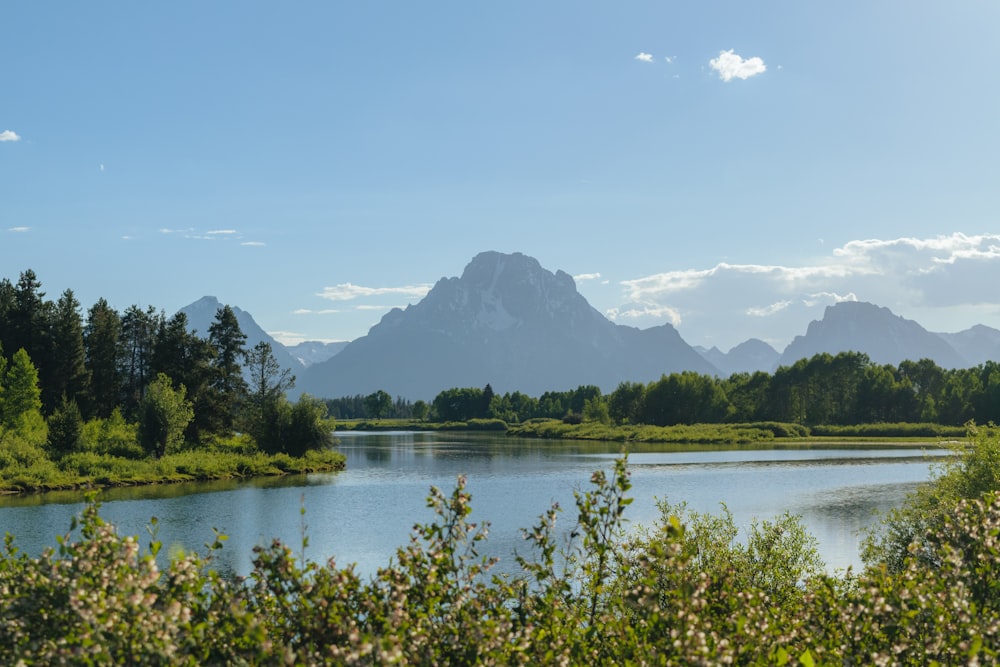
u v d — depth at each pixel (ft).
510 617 22.00
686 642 18.17
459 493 23.29
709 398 517.55
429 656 18.06
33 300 294.46
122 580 17.31
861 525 137.59
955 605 20.54
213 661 17.92
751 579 40.37
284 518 151.23
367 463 286.66
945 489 82.84
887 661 19.06
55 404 283.59
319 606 18.67
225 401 312.71
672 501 167.53
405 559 22.15
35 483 188.34
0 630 17.81
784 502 168.25
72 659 15.67
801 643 21.44
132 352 340.80
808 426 493.36
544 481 213.05
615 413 549.13
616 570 28.19
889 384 501.15
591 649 22.44
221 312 333.83
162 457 239.91
